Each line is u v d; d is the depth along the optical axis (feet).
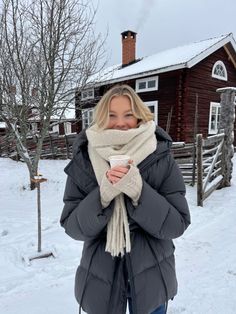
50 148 45.80
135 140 4.50
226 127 22.86
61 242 13.52
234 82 57.16
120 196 4.47
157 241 4.85
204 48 48.57
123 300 4.76
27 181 29.99
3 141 50.49
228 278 10.02
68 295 9.32
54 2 21.72
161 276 4.81
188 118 47.09
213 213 17.26
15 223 16.78
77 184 4.83
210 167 20.88
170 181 4.74
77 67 23.77
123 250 4.56
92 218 4.32
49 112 23.35
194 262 11.30
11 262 11.68
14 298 9.20
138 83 52.06
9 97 23.02
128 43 60.64
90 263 4.83
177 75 46.26
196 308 8.48
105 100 4.78
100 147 4.52
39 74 22.39
